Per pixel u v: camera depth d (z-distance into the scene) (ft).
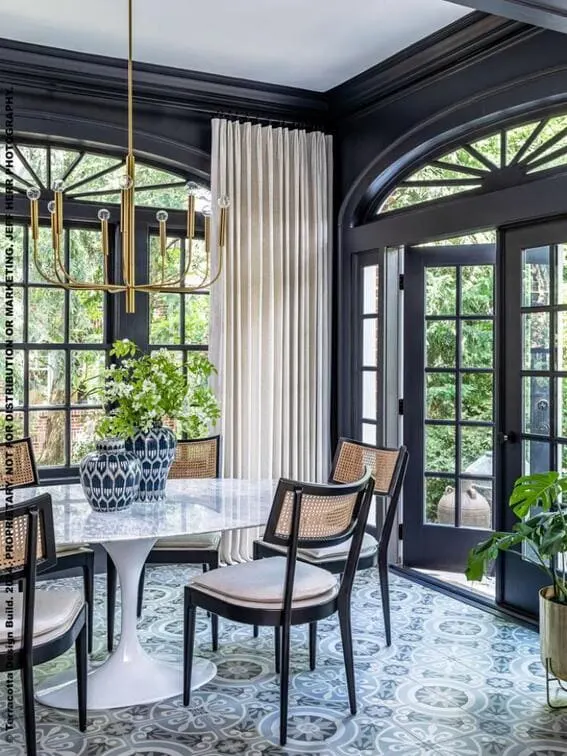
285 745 8.19
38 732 8.51
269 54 13.33
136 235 14.87
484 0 8.10
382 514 15.20
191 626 9.16
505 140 12.41
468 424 14.26
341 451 12.35
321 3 11.33
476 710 9.02
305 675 10.05
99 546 14.70
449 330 14.47
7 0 11.17
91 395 14.70
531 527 9.75
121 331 14.82
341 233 15.66
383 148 14.37
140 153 14.39
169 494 10.23
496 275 12.36
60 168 14.26
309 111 15.56
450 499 14.55
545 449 11.62
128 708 9.11
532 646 11.03
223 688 9.66
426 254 14.49
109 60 13.44
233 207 14.70
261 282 15.01
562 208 10.92
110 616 10.89
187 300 15.48
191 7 11.44
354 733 8.46
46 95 13.44
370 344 15.52
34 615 7.79
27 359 14.16
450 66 12.75
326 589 8.84
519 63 11.56
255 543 11.41
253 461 14.93
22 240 14.11
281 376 15.20
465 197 13.08
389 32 12.38
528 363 11.93
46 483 14.15
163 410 9.43
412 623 12.03
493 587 13.93
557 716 8.87
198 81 14.26
